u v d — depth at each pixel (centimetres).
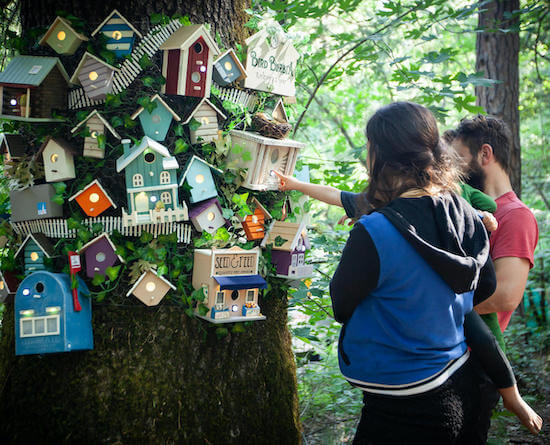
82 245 224
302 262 270
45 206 226
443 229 172
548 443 347
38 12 237
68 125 232
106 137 230
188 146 239
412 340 171
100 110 228
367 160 187
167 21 231
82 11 230
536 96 922
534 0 491
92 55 221
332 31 631
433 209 174
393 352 172
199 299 229
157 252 227
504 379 188
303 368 432
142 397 225
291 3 342
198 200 236
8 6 289
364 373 176
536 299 652
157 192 225
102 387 224
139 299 229
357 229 173
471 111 330
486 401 191
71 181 233
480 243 183
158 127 230
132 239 232
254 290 242
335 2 360
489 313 225
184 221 240
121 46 225
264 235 267
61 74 229
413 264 169
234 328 244
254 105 269
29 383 227
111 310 230
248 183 249
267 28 260
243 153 247
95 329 228
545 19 671
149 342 231
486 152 245
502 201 239
